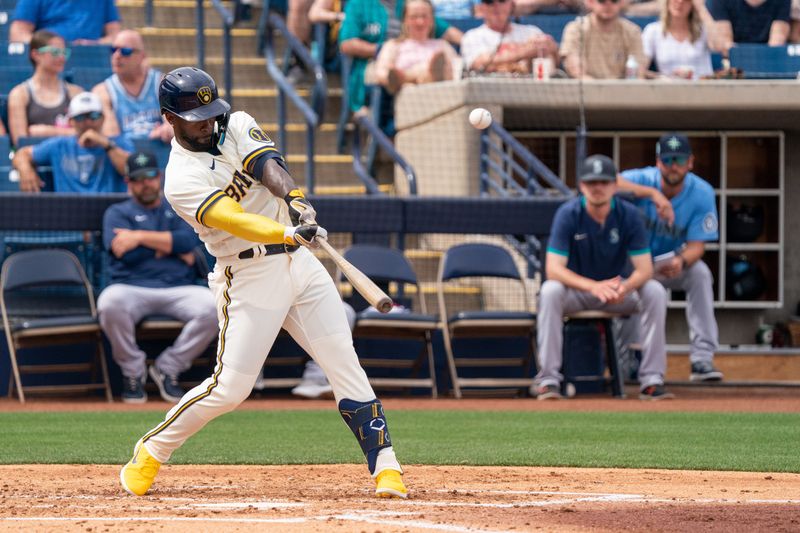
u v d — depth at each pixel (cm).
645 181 3712
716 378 3644
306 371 3562
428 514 1431
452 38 4797
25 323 3338
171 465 2044
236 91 4859
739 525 1356
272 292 1590
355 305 3634
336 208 3644
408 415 3002
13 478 1866
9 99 4072
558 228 3453
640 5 5159
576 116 4659
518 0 4994
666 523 1366
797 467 2020
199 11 4731
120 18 4797
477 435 2548
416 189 4069
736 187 5088
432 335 3688
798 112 4684
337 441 2436
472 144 4294
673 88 4525
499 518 1395
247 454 2202
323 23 4741
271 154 1562
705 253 5059
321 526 1324
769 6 4881
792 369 4156
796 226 5150
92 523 1357
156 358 3559
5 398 3503
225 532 1288
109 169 3828
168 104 1540
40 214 3491
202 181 1553
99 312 3372
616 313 3519
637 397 3625
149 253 3416
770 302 5069
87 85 4378
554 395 3478
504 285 4084
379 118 4644
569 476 1903
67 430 2619
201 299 3403
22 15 4538
